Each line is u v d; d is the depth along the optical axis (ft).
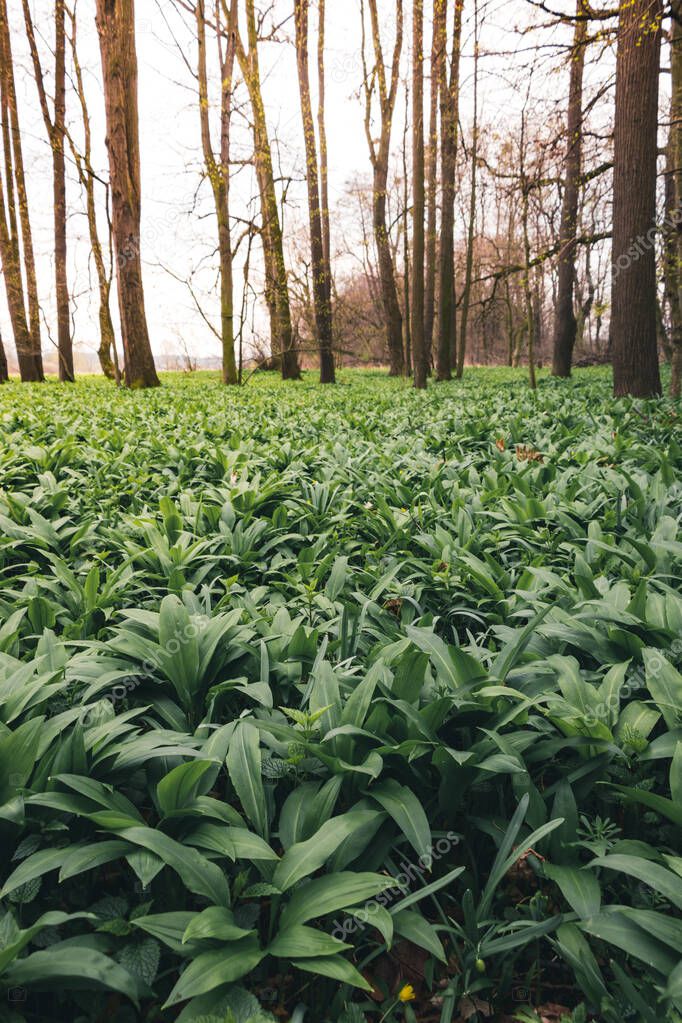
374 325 144.05
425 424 35.24
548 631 9.55
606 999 5.61
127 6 63.57
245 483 20.52
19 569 15.34
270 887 6.00
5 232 84.02
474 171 81.05
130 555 14.85
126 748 7.25
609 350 134.00
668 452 23.40
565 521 16.16
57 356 93.86
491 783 7.69
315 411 42.68
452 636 12.27
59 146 77.61
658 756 7.23
